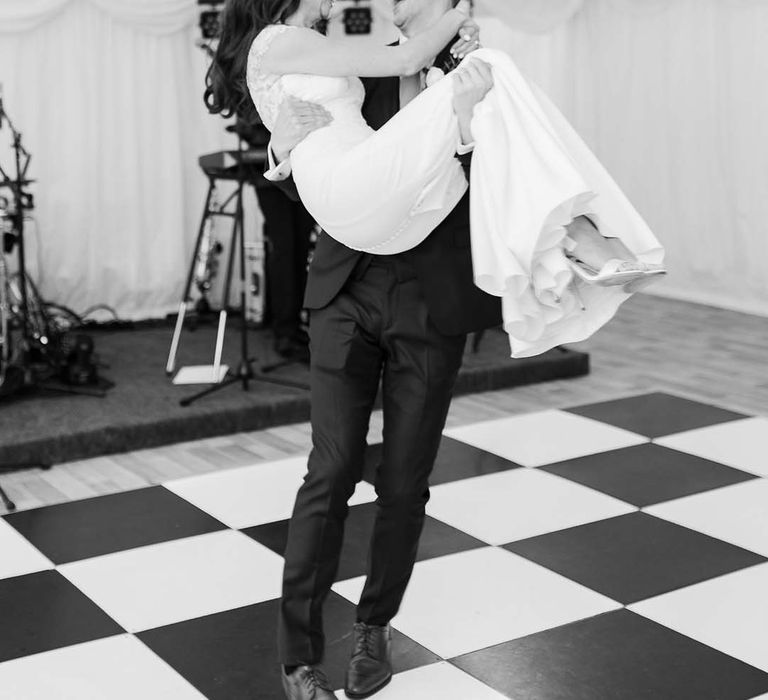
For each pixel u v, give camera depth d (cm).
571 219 234
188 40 680
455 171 241
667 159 770
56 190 652
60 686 282
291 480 426
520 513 393
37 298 561
